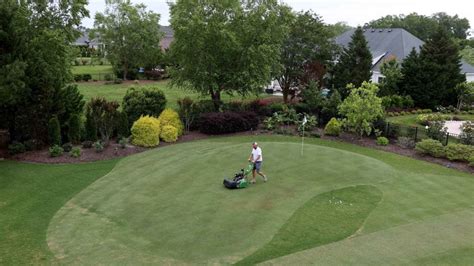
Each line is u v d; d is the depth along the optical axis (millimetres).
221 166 18828
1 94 18359
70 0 24969
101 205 14922
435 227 13328
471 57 60594
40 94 21359
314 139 27000
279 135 27938
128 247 11820
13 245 11969
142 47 60500
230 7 29453
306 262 10969
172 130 25328
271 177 17391
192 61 29484
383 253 11539
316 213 14117
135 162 20500
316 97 31141
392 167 20609
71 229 13023
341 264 10898
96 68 74188
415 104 38219
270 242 12016
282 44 36406
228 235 12398
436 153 22844
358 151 24297
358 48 36938
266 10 30078
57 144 22031
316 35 37156
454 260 11211
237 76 30531
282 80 38812
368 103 25156
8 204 14977
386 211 14570
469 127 26016
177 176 17734
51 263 10984
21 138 22000
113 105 23781
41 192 16203
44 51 22094
